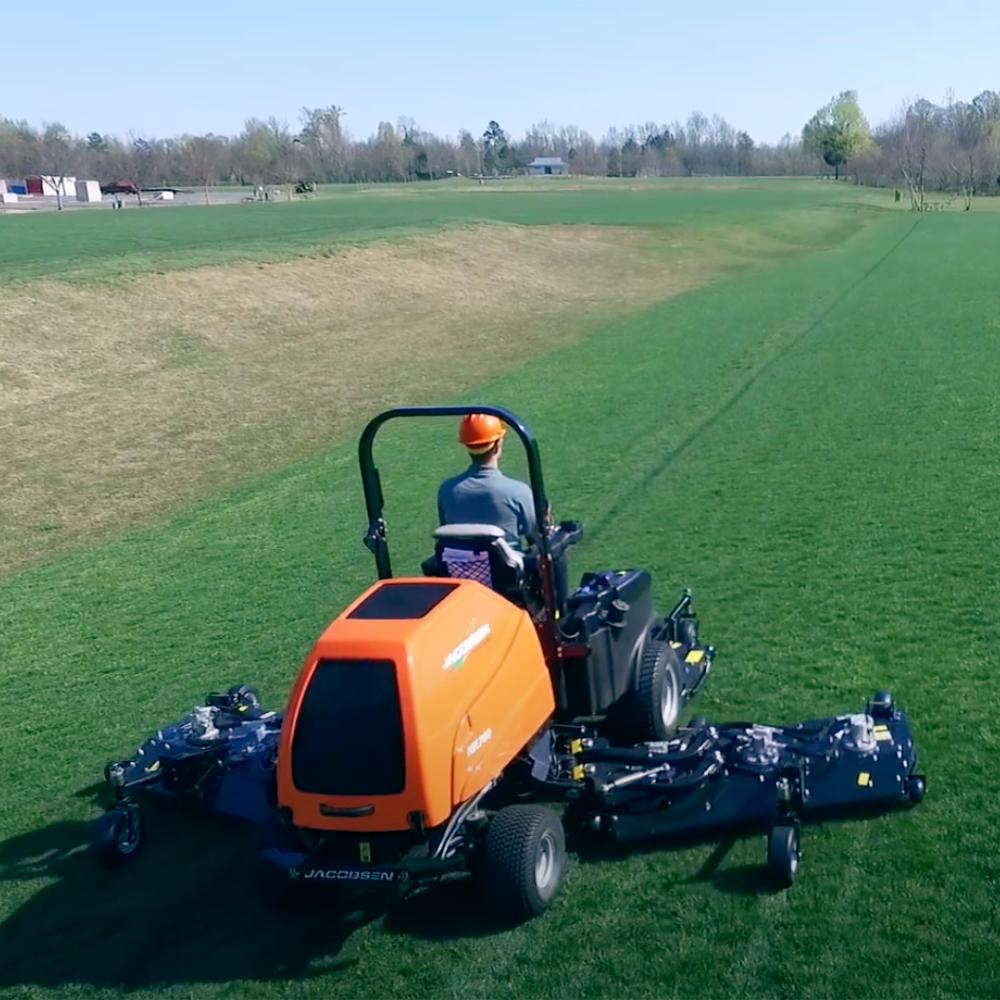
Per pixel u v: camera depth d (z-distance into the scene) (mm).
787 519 12344
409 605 5664
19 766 8086
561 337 31812
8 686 9828
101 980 5520
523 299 39844
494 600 5914
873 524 11844
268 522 14898
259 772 6629
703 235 58375
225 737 6871
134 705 9016
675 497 13734
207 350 29562
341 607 10914
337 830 5297
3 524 16859
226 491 17641
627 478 14914
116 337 29109
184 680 9438
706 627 9312
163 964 5590
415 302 38000
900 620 9070
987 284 36031
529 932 5520
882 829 6031
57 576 13578
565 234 55188
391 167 173000
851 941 5207
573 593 6926
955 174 121688
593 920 5543
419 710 5199
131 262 36125
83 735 8516
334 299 36719
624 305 38125
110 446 21188
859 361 22688
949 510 12094
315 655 5426
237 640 10297
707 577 10641
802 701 7711
